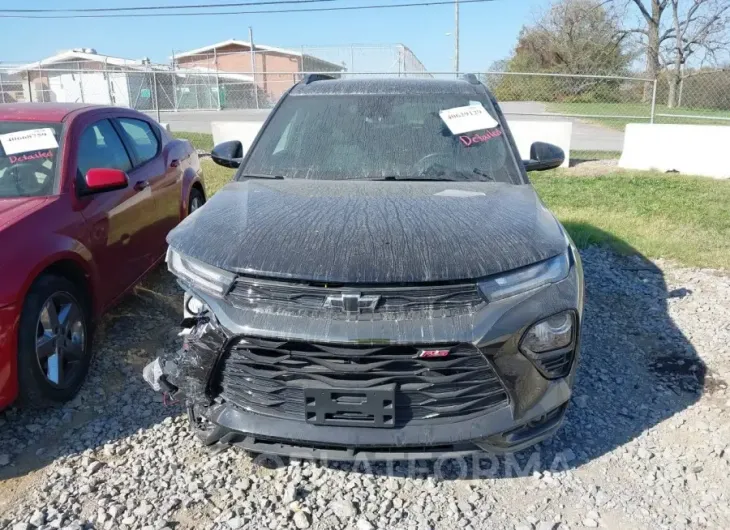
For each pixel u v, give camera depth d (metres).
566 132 12.27
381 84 4.39
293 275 2.53
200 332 2.67
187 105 28.58
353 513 2.76
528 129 12.35
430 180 3.70
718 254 6.43
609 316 4.91
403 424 2.54
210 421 2.72
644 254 6.45
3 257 3.17
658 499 2.88
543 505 2.83
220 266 2.66
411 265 2.54
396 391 2.51
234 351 2.61
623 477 3.03
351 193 3.36
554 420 2.79
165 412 3.57
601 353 4.29
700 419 3.50
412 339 2.43
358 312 2.48
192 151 6.21
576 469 3.08
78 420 3.49
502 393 2.61
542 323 2.63
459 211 3.06
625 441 3.31
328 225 2.86
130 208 4.52
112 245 4.21
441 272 2.52
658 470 3.07
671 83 23.56
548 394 2.70
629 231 7.20
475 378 2.56
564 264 2.82
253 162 3.92
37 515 2.72
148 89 28.05
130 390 3.79
